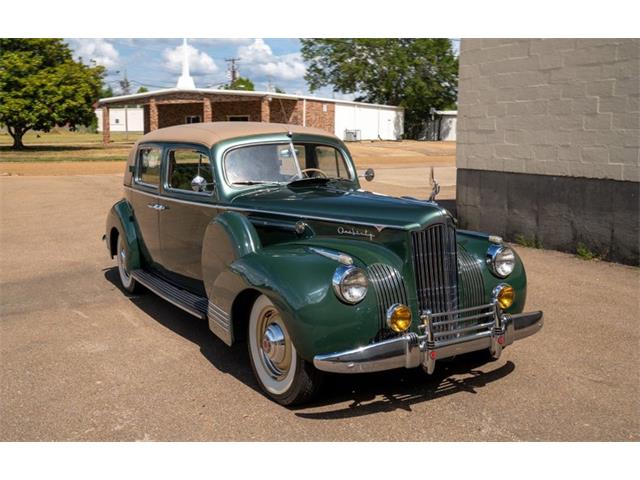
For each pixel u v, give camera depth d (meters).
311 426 3.94
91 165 27.06
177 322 6.11
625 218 8.44
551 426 3.93
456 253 4.38
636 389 4.50
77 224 12.07
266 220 5.06
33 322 6.11
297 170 5.73
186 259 5.95
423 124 58.28
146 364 4.99
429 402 4.29
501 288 4.50
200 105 43.50
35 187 18.08
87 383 4.61
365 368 3.80
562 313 6.31
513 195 10.16
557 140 9.30
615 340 5.53
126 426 3.94
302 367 4.02
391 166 27.69
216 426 3.94
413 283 4.21
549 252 9.45
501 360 5.07
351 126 47.62
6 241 10.42
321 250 4.22
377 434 3.83
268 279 4.10
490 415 4.09
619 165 8.45
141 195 6.68
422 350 3.97
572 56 8.94
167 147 6.12
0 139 62.62
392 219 4.31
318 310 3.87
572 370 4.86
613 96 8.45
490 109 10.42
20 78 38.78
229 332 4.52
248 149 5.55
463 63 10.91
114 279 7.91
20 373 4.81
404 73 55.84
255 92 37.84
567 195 9.24
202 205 5.55
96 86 41.69
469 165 11.01
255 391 4.48
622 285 7.39
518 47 9.77
